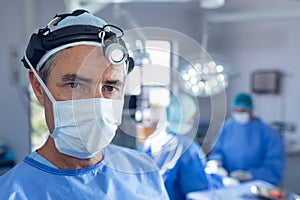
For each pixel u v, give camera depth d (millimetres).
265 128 2916
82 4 2301
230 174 2715
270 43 3969
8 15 2721
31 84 713
